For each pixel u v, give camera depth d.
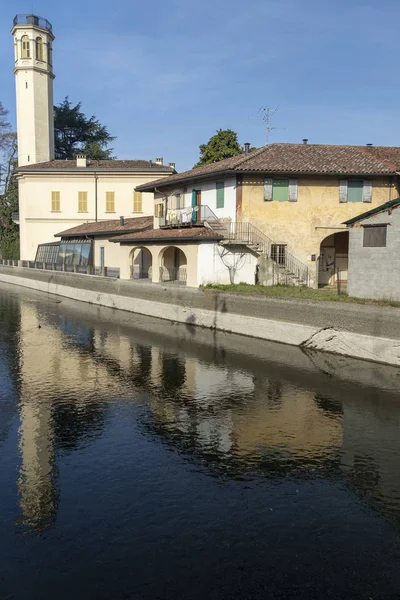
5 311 32.56
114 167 50.00
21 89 52.53
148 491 9.26
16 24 51.66
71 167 49.84
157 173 49.53
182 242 28.45
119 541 7.80
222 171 28.48
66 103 72.38
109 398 14.58
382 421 12.69
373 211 19.98
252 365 18.08
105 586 6.86
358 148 33.16
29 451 10.95
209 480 9.67
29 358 19.53
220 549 7.61
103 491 9.25
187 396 14.74
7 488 9.35
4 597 6.66
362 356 18.11
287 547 7.66
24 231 51.59
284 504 8.84
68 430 12.14
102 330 25.67
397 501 8.95
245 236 28.75
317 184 29.50
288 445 11.27
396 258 19.31
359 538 7.89
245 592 6.76
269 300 22.06
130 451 10.95
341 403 14.01
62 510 8.63
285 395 14.74
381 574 7.10
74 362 18.89
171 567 7.23
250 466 10.26
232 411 13.46
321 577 7.04
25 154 53.06
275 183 29.16
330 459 10.59
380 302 19.03
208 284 27.62
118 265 38.53
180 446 11.22
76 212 49.88
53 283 43.44
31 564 7.30
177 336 23.78
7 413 13.30
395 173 29.39
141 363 18.67
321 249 31.61
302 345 20.52
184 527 8.15
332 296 21.41
